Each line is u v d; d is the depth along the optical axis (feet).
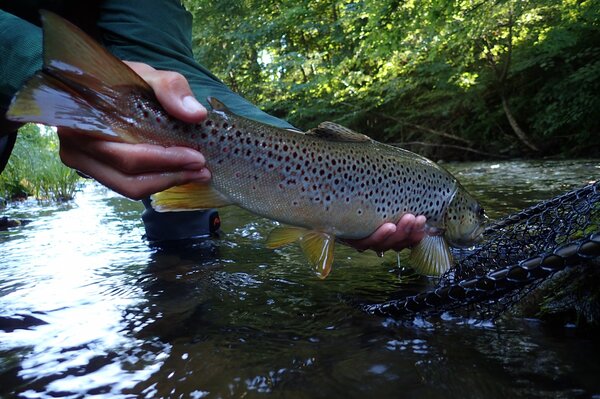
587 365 0.95
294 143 1.39
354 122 12.51
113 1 1.69
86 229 2.87
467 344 1.09
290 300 1.45
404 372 0.97
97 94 1.02
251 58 13.89
